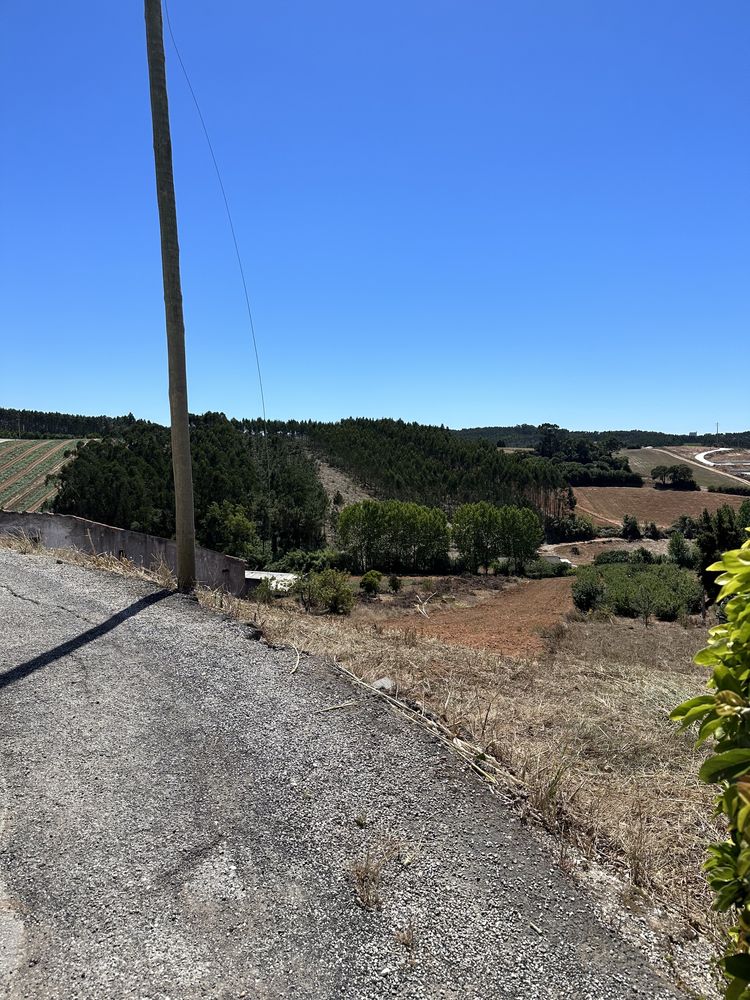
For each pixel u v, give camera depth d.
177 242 5.99
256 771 3.04
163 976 1.89
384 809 2.76
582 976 1.94
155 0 5.72
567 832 2.71
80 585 6.36
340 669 4.40
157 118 5.81
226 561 10.01
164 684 4.03
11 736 3.31
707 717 1.35
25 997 1.81
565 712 4.62
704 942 2.13
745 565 1.35
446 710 3.88
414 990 1.87
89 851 2.46
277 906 2.20
